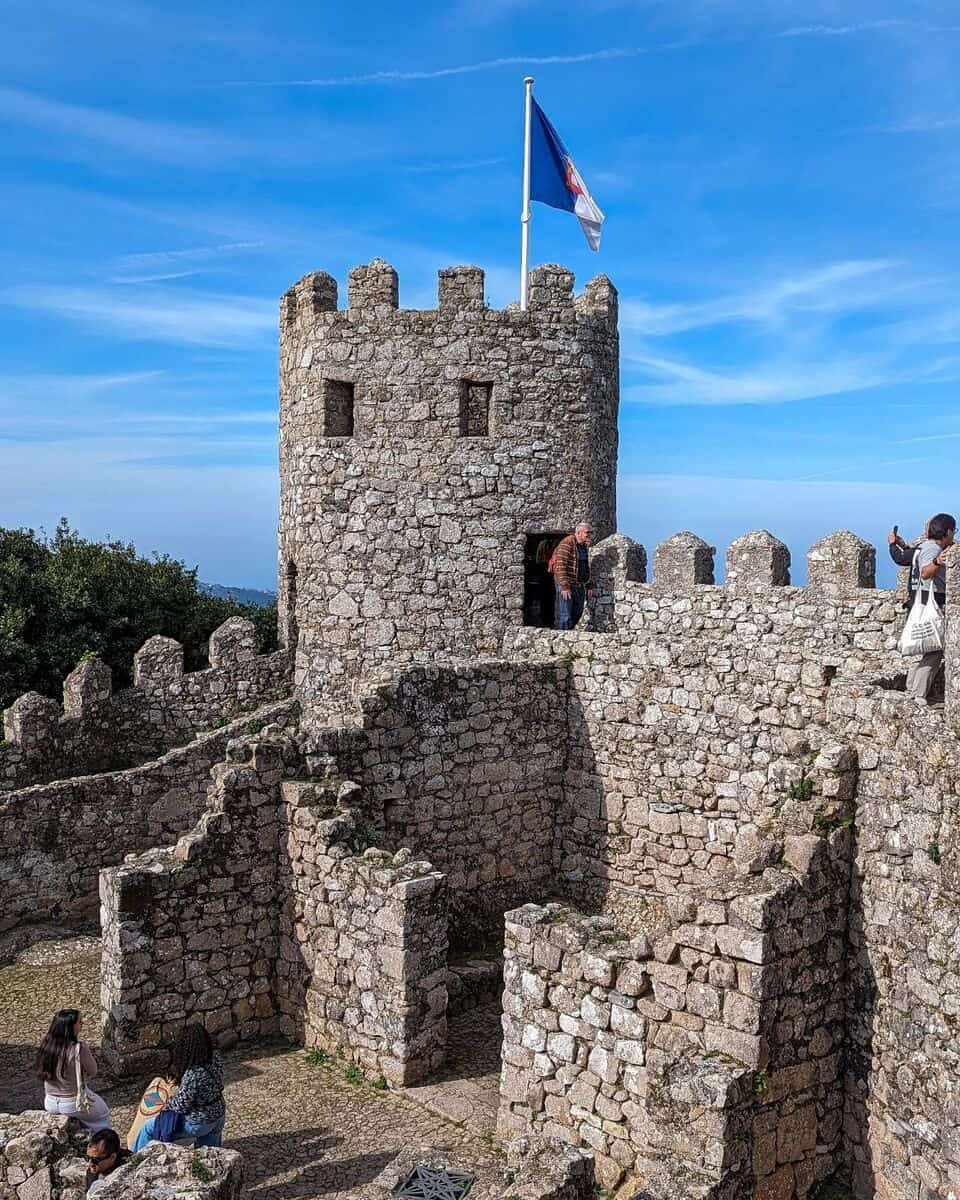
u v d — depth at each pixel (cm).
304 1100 1152
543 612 2039
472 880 1600
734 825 1505
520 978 1046
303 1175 998
